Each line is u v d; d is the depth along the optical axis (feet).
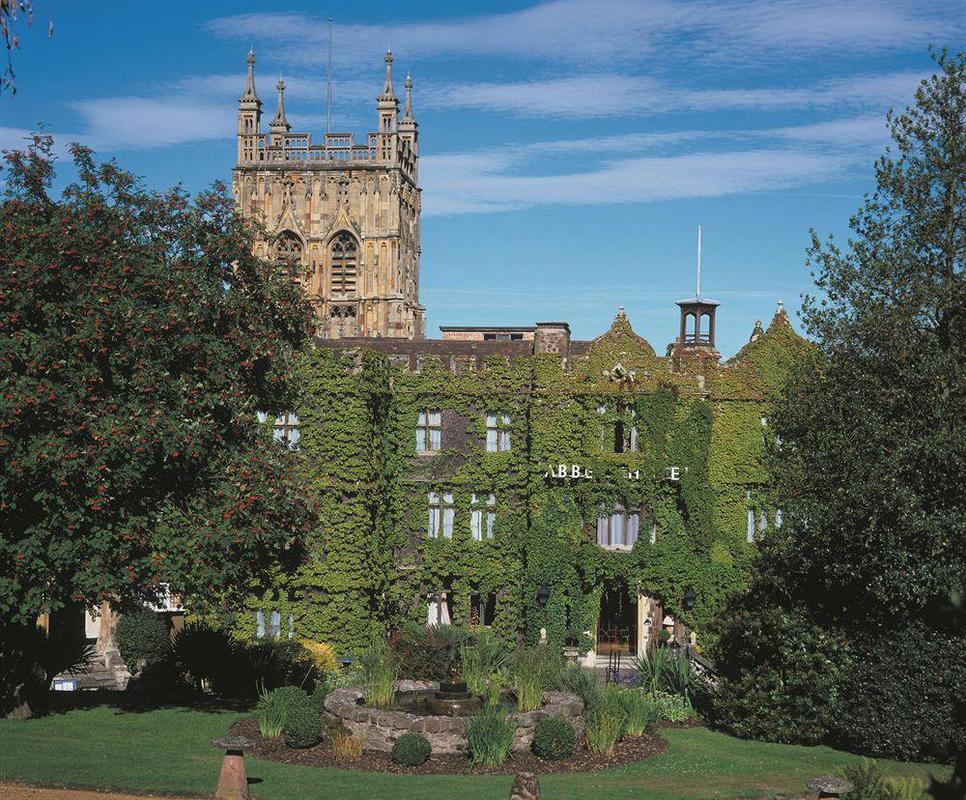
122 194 116.98
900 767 104.32
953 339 121.39
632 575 200.23
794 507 125.29
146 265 112.37
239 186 372.17
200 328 115.44
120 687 162.61
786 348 201.98
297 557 125.80
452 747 99.09
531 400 205.77
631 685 145.38
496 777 93.25
